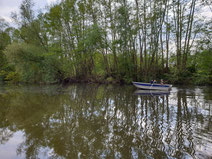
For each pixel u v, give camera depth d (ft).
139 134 17.61
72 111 28.45
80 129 19.38
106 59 96.84
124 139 16.34
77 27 97.50
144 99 39.29
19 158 13.05
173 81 76.38
